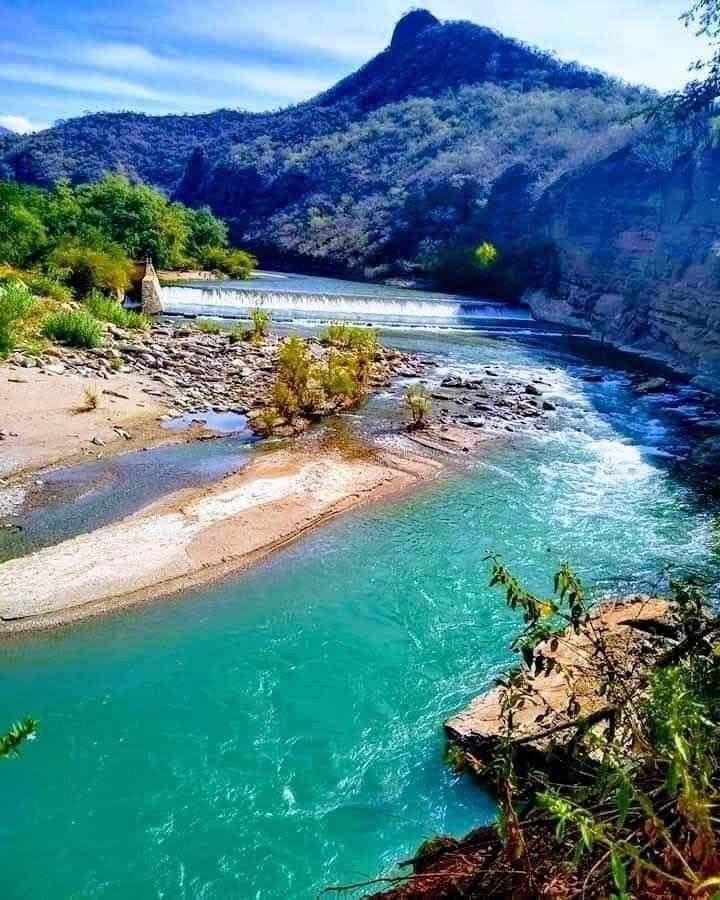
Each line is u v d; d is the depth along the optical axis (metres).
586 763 4.41
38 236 50.28
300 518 16.33
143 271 47.19
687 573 13.85
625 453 22.08
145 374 27.91
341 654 11.35
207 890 7.30
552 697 8.57
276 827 8.08
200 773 8.86
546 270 63.41
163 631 11.93
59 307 34.59
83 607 12.44
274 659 11.23
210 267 73.25
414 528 16.14
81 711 9.95
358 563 14.45
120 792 8.54
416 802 8.41
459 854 4.14
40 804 8.33
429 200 90.75
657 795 3.09
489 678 10.72
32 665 10.92
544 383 31.72
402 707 10.09
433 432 23.23
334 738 9.48
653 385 31.28
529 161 84.81
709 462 21.33
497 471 19.98
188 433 22.03
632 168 56.38
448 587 13.53
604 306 50.28
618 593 13.13
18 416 21.83
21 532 15.05
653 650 4.64
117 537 14.98
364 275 84.88
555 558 14.75
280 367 26.83
